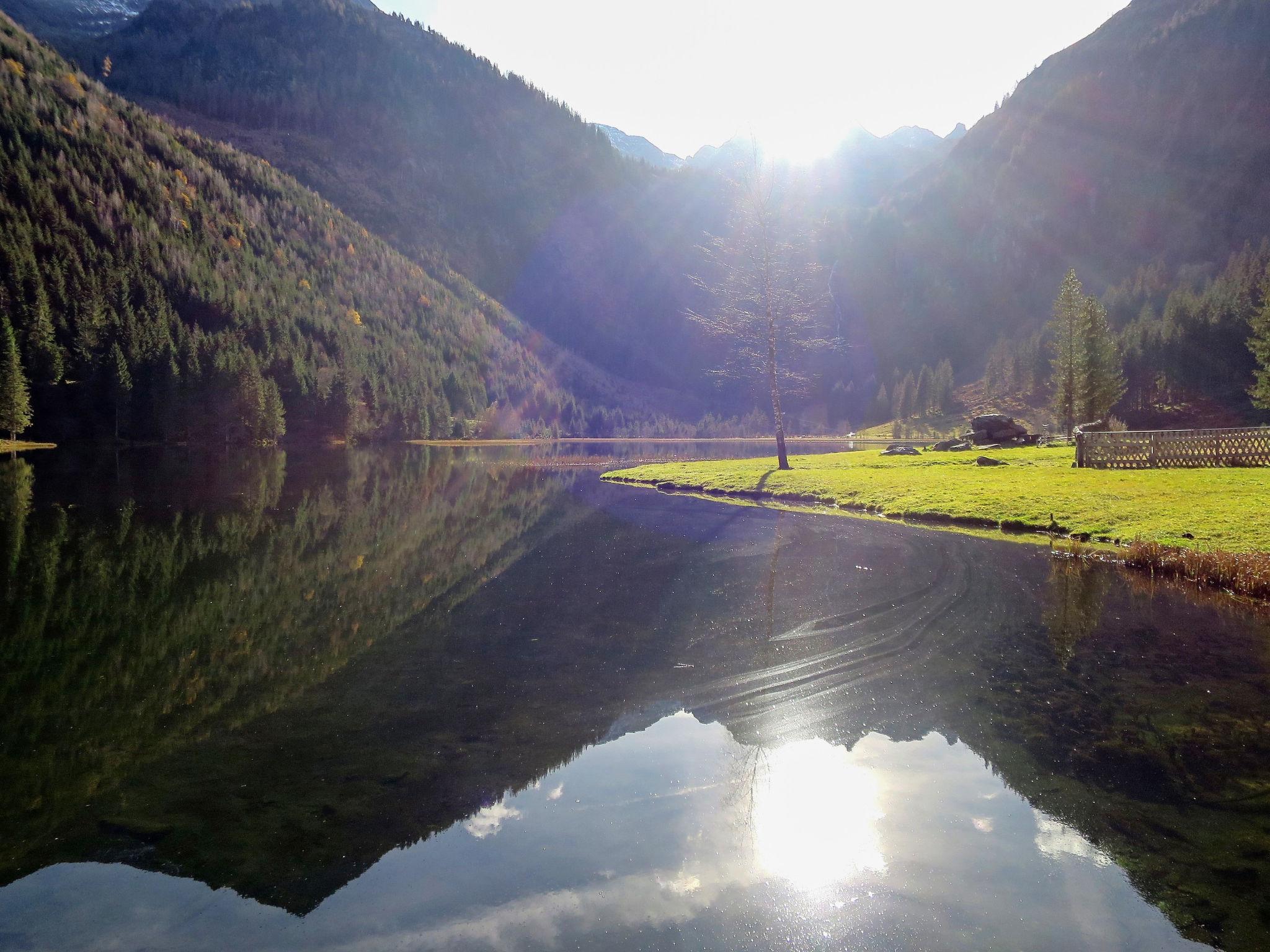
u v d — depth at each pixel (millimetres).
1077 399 59125
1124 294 173625
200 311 112062
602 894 4305
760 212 33781
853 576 13312
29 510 24000
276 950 3818
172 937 3914
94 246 111375
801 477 29531
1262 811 5188
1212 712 6961
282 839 4898
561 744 6477
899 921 4043
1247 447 24672
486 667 8594
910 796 5473
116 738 6551
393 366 137875
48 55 165875
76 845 4809
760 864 4621
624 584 13164
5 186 112375
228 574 14258
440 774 5875
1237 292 123812
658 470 39031
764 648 9242
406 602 11938
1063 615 10531
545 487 36000
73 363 77438
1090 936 3875
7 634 9977
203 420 80438
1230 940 3820
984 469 29203
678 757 6191
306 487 35594
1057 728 6684
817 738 6578
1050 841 4844
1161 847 4754
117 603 11805
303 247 180750
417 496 31422
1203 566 12516
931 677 8102
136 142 160250
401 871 4543
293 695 7668
